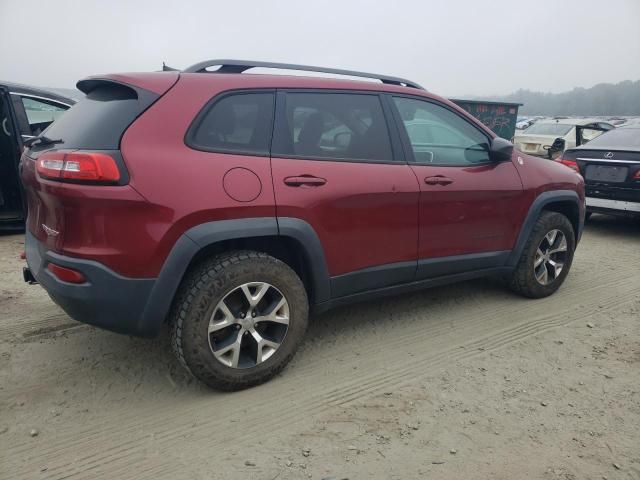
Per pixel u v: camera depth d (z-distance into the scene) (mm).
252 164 2791
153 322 2627
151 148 2551
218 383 2809
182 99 2695
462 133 3814
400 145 3426
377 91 3412
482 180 3758
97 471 2277
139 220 2480
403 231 3385
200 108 2719
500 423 2650
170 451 2412
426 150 3568
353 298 3338
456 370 3176
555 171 4332
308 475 2266
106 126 2578
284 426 2605
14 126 5742
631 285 4801
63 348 3371
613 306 4262
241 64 3053
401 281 3520
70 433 2531
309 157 3020
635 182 6328
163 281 2570
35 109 6078
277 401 2822
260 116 2906
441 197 3521
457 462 2359
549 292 4422
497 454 2416
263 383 2990
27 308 3980
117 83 2748
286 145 2957
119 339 3508
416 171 3424
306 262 3043
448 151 3695
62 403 2775
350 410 2746
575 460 2383
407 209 3365
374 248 3277
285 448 2439
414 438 2523
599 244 6434
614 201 6562
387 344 3514
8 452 2385
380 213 3242
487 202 3797
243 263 2768
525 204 4047
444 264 3678
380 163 3299
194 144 2672
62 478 2232
